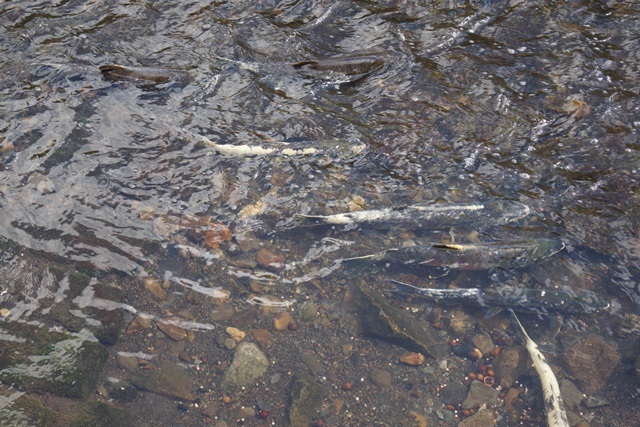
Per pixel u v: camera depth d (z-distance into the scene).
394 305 3.57
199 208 3.61
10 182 3.56
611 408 3.42
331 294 3.55
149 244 3.53
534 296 3.56
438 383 3.48
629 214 3.61
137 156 3.67
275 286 3.54
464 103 3.84
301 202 3.66
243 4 4.12
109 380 3.33
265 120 3.79
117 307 3.43
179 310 3.46
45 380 3.26
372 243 3.65
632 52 3.95
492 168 3.71
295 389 3.38
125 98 3.80
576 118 3.78
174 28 4.02
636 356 3.47
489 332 3.56
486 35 4.02
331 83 3.89
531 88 3.87
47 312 3.37
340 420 3.37
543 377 3.47
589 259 3.58
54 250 3.46
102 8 4.07
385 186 3.70
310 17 4.10
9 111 3.73
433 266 3.62
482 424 3.41
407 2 4.12
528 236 3.60
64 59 3.88
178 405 3.34
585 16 4.07
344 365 3.47
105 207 3.56
